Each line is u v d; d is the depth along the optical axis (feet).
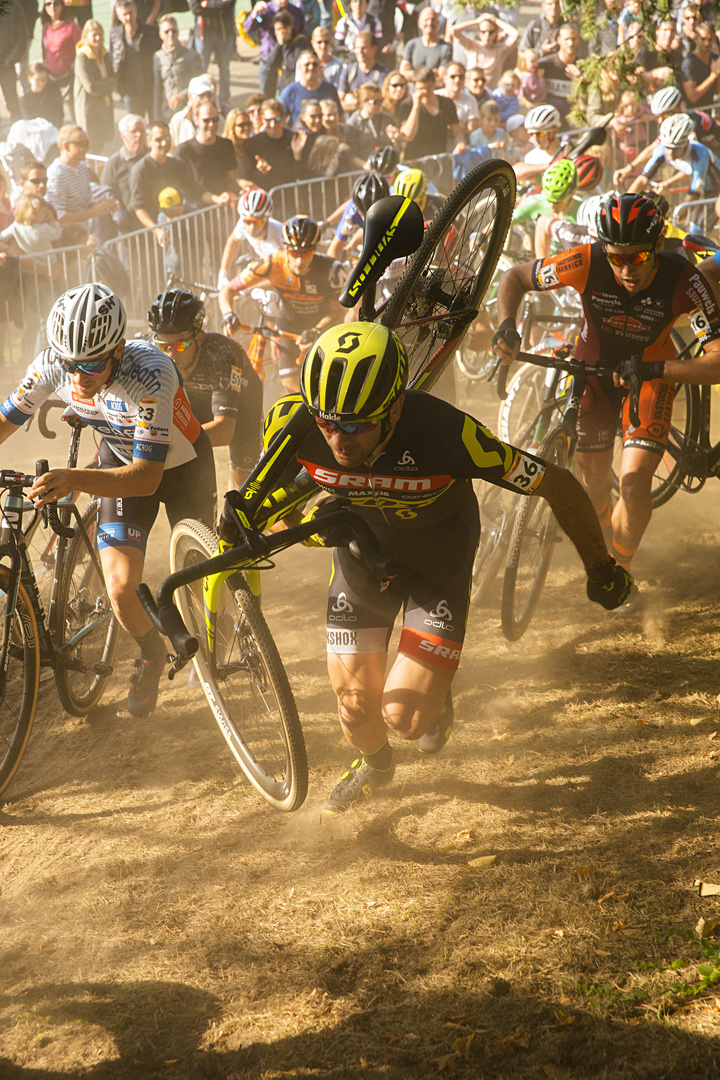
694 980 8.04
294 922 9.35
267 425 9.22
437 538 9.79
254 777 11.18
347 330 8.17
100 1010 8.52
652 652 14.05
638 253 12.80
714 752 11.43
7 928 9.69
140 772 12.37
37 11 44.62
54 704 14.33
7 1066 8.05
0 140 42.52
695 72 37.45
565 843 10.11
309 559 18.93
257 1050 7.94
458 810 10.91
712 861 9.50
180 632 7.97
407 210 9.60
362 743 10.45
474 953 8.66
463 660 14.43
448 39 43.50
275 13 42.39
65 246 31.04
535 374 20.42
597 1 25.49
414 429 8.80
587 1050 7.54
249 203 23.82
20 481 11.34
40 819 11.58
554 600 16.12
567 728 12.40
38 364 12.10
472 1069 7.51
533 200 24.04
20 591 11.81
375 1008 8.20
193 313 13.70
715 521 18.48
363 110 36.52
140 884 10.15
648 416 14.25
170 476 12.96
